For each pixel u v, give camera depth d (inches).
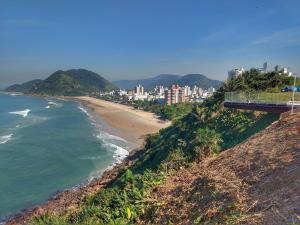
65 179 2637.8
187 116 3206.2
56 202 2018.9
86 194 1956.2
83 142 4168.3
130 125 6117.1
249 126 1811.0
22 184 2503.7
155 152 2445.9
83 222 1182.3
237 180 879.7
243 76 3152.1
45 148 3745.1
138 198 1269.7
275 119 1680.6
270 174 798.5
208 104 2947.8
